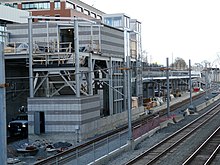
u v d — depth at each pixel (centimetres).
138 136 3188
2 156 1114
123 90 4550
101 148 2619
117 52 4444
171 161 2372
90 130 3309
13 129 3378
